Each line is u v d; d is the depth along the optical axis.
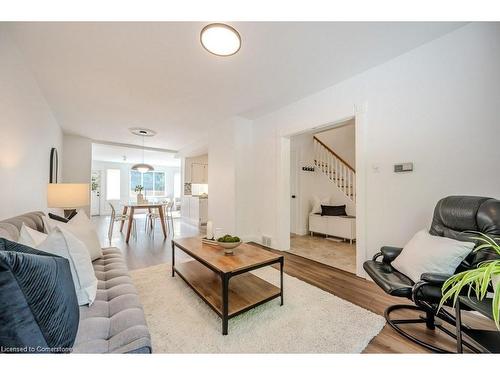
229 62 2.31
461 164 1.87
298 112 3.35
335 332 1.53
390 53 2.19
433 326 1.56
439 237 1.57
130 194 10.22
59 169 4.66
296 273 2.68
